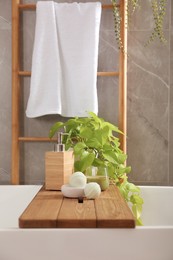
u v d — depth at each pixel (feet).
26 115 6.59
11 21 6.82
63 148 4.25
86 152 4.86
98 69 6.84
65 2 6.85
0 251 2.81
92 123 5.71
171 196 5.92
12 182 6.59
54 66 6.40
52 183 4.20
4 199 6.00
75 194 3.74
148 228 2.81
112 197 3.84
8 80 6.84
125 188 5.57
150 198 5.95
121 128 6.54
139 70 6.83
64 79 6.49
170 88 6.83
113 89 6.82
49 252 2.80
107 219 2.79
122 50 6.18
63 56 6.48
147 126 6.83
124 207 3.29
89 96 6.36
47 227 2.82
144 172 6.83
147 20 6.81
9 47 6.84
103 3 6.82
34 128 6.85
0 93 6.85
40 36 6.43
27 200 5.98
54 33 6.43
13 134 6.59
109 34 6.82
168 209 5.90
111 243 2.79
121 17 6.54
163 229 2.80
